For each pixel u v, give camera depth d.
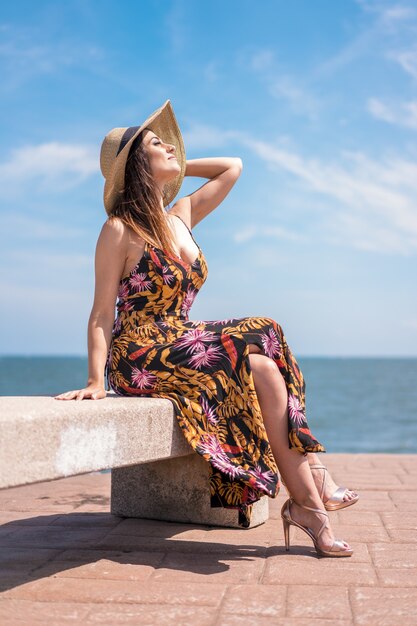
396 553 2.87
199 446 2.73
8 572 2.65
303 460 2.81
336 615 2.19
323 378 86.56
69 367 139.62
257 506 3.41
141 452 2.54
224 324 2.98
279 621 2.14
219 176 3.77
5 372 101.06
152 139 3.33
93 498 4.20
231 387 2.83
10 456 1.96
